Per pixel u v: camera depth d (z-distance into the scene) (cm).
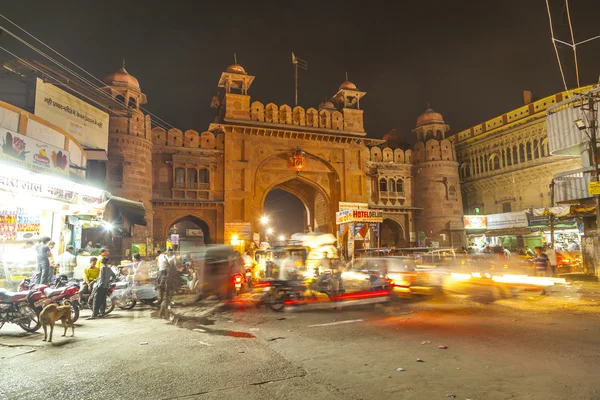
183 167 2848
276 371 439
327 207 3231
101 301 831
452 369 437
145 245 2373
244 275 1197
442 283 1318
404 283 1105
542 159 2933
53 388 390
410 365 455
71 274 962
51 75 1798
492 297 1052
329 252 2053
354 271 1052
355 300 948
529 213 2816
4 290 662
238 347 551
